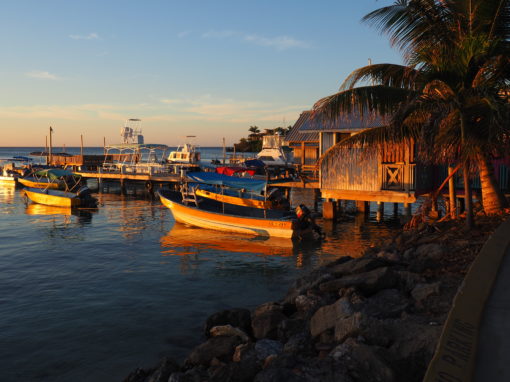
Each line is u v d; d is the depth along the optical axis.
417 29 11.50
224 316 9.11
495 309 4.17
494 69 10.93
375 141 11.95
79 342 9.00
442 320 5.68
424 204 14.12
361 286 7.88
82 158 57.53
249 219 21.17
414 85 12.01
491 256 5.94
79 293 12.30
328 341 6.23
